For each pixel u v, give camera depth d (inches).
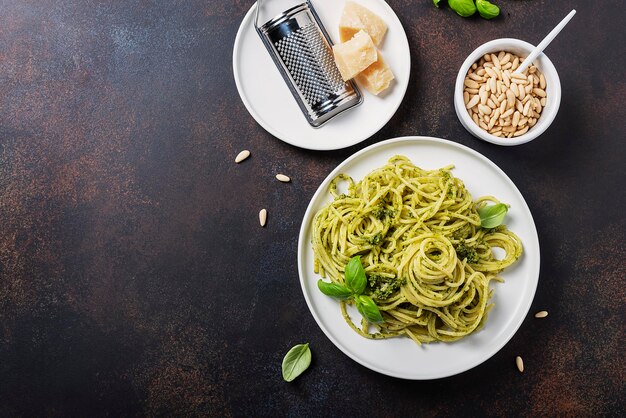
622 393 30.4
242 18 31.1
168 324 31.1
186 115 31.3
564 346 30.5
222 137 31.2
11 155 31.4
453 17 30.9
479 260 28.6
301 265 28.6
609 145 30.9
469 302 27.9
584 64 30.9
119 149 31.4
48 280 31.4
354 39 28.1
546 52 30.9
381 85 29.0
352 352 28.9
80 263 31.4
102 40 31.3
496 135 29.5
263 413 30.8
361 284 26.5
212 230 31.2
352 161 29.0
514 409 30.5
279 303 31.0
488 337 28.9
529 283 28.7
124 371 31.1
